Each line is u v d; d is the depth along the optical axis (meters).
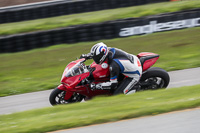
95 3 57.75
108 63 19.38
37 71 31.45
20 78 29.55
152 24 41.78
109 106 15.58
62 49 38.97
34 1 64.88
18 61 36.16
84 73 19.61
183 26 42.72
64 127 13.50
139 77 19.97
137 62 20.16
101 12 55.12
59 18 53.97
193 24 42.91
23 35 39.50
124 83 19.86
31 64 34.41
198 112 13.77
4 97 24.61
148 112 14.12
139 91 20.56
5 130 13.54
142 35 41.97
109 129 12.98
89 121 13.73
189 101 14.80
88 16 51.53
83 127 13.41
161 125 12.95
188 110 14.12
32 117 15.93
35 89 25.61
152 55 21.31
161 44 36.97
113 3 58.12
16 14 55.44
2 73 32.06
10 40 39.34
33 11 55.84
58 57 35.78
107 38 41.38
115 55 19.31
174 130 12.46
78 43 40.88
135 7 56.62
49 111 16.69
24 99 23.47
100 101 17.27
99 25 40.62
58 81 26.94
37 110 17.19
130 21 41.09
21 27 47.72
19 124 14.47
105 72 19.66
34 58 36.62
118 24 40.94
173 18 42.06
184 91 17.44
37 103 22.23
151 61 20.94
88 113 14.80
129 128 12.92
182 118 13.38
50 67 32.41
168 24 42.25
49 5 56.03
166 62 29.59
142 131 12.59
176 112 14.05
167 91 17.83
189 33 40.50
